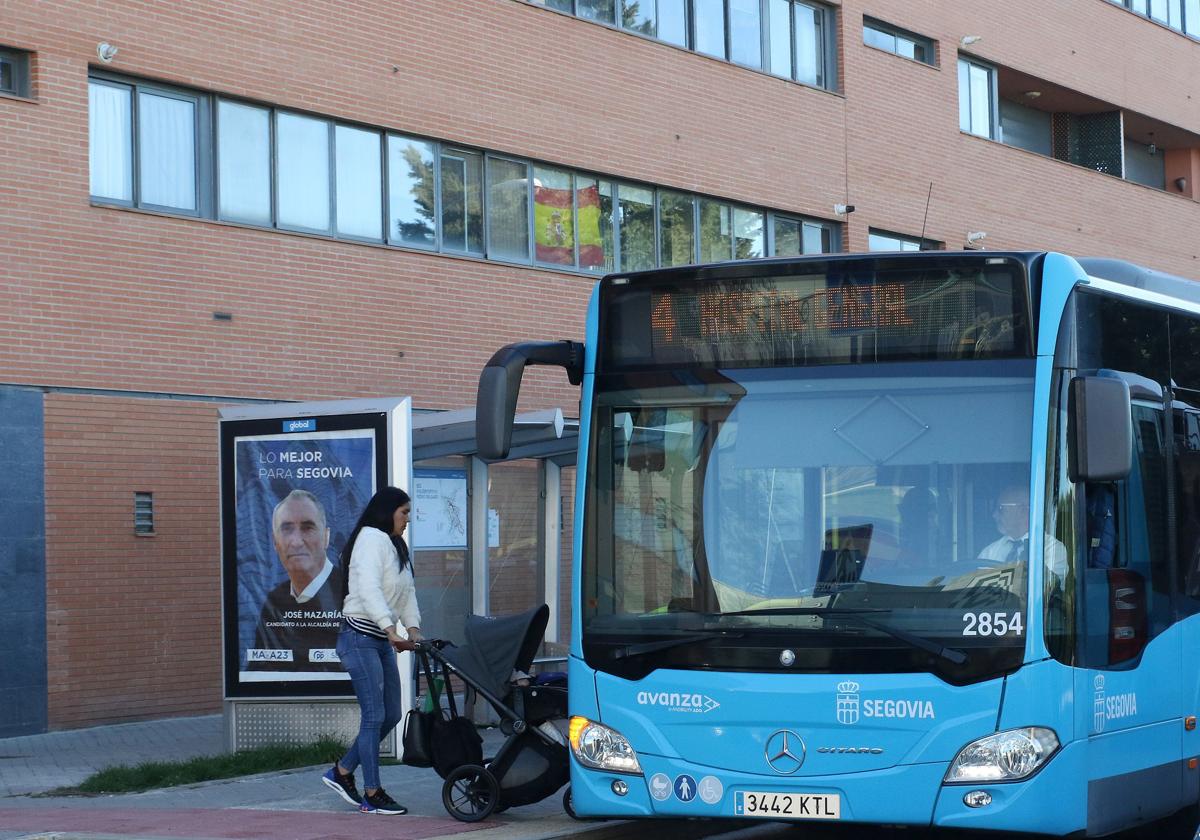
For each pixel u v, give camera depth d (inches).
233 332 671.8
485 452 303.9
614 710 308.3
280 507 487.5
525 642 369.7
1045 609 288.7
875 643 292.0
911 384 304.2
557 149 815.7
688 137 888.3
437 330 756.6
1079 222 1206.9
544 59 811.4
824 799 292.2
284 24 696.4
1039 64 1173.7
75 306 618.2
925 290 307.4
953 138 1081.4
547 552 608.1
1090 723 295.7
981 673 286.8
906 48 1071.0
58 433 611.8
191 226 658.2
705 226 906.7
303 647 484.4
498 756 363.9
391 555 379.9
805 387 309.9
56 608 609.0
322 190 715.4
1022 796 284.0
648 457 317.1
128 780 449.4
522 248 806.5
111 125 640.4
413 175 754.2
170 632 646.5
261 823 363.6
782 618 298.5
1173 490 343.0
